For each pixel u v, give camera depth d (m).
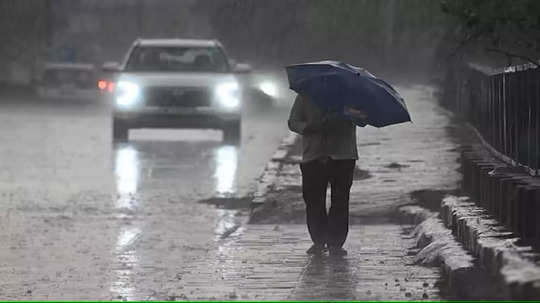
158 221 41.16
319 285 24.94
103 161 61.06
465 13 31.66
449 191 41.62
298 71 30.42
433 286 24.09
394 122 29.95
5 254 33.09
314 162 30.47
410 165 49.88
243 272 27.44
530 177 28.30
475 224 26.39
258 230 37.62
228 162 60.38
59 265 30.83
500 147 39.16
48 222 40.66
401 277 25.97
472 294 22.11
